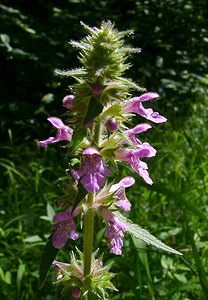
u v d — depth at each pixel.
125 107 0.12
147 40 0.44
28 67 0.39
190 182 0.23
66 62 0.39
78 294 0.12
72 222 0.12
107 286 0.12
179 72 0.45
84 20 0.42
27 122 0.37
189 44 0.47
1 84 0.40
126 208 0.12
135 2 0.46
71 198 0.12
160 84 0.42
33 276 0.20
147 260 0.18
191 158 0.26
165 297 0.18
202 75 0.46
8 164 0.31
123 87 0.11
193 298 0.18
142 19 0.45
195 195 0.23
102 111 0.11
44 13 0.45
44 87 0.40
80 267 0.13
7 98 0.38
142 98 0.12
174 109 0.39
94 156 0.11
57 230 0.11
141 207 0.23
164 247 0.12
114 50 0.11
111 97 0.11
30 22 0.40
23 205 0.24
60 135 0.12
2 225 0.24
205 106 0.40
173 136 0.31
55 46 0.41
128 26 0.44
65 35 0.40
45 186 0.27
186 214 0.20
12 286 0.19
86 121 0.11
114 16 0.44
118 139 0.12
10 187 0.26
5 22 0.38
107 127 0.11
